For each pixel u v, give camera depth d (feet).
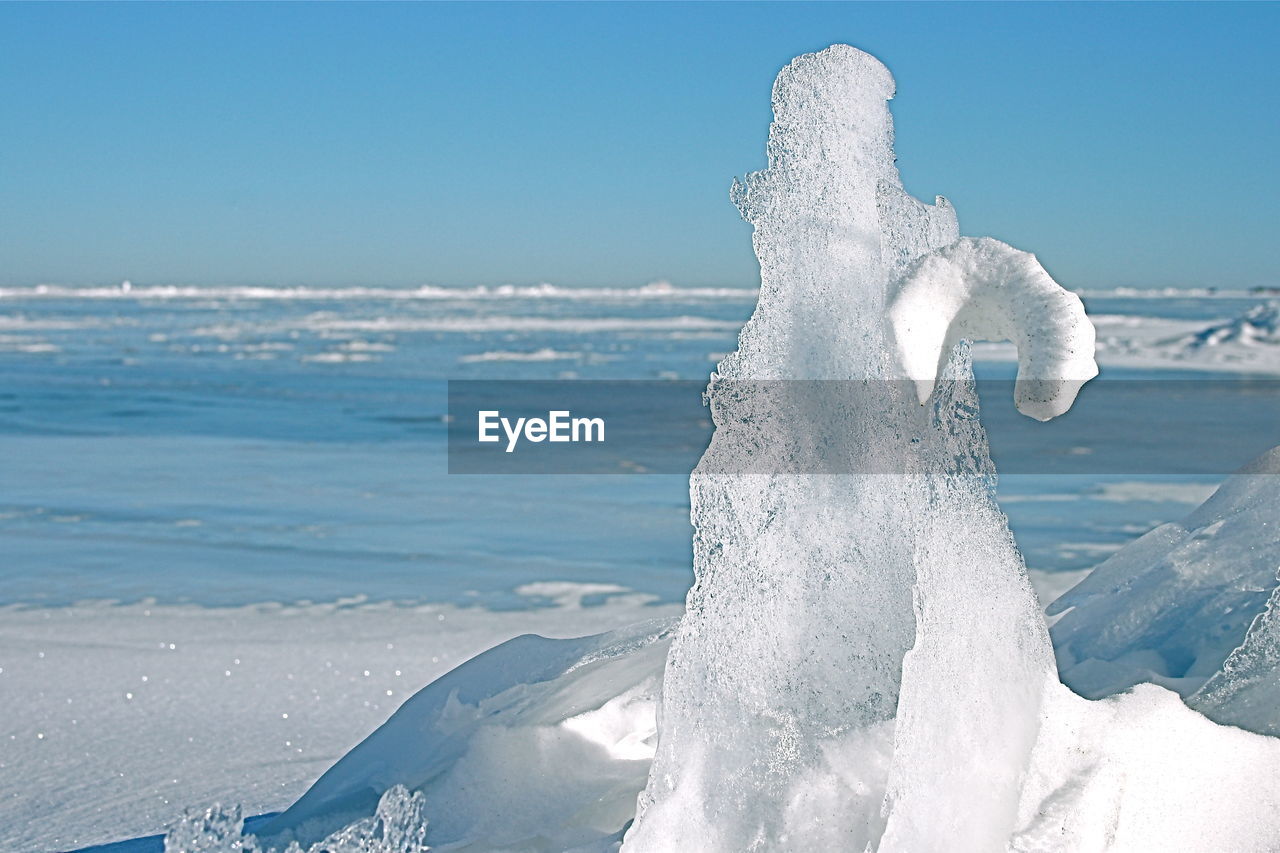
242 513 33.27
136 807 11.69
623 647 8.58
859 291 5.54
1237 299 572.51
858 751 5.51
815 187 5.61
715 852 5.34
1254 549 7.63
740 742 5.54
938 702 5.21
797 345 5.60
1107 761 5.51
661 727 5.57
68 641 18.88
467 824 6.79
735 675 5.59
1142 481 40.04
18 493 36.81
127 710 15.17
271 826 7.07
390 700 15.76
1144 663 7.10
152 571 24.98
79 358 119.85
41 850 10.49
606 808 6.71
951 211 5.65
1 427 57.00
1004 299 4.93
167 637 19.16
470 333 191.42
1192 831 5.64
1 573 24.63
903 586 5.69
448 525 31.42
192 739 13.93
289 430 57.00
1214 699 6.16
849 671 5.67
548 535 29.96
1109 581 8.58
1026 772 5.40
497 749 7.21
